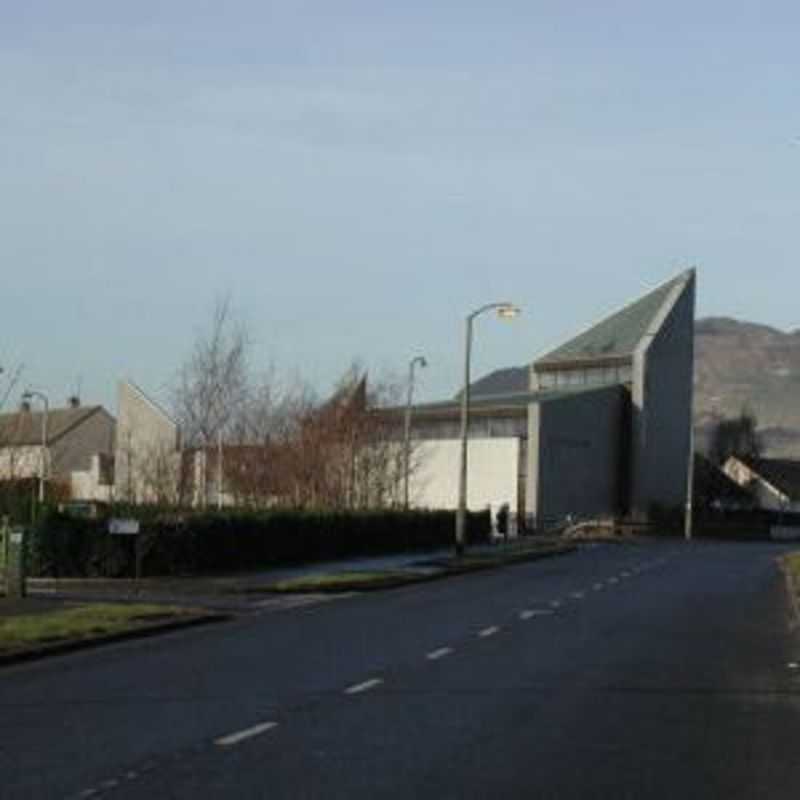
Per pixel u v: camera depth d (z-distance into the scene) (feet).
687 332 410.31
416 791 39.32
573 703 58.03
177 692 60.59
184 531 147.43
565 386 411.95
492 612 107.34
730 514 420.77
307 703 57.11
